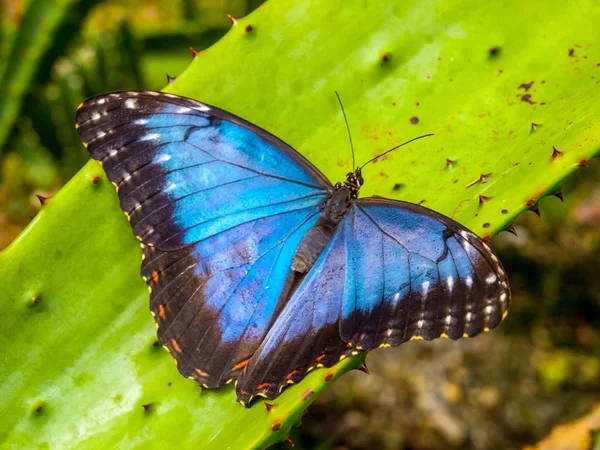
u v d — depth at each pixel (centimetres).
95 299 49
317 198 48
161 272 47
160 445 48
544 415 61
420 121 50
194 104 47
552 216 67
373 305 47
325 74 49
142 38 63
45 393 49
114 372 49
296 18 49
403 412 62
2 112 58
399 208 47
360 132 50
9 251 48
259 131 48
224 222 48
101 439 48
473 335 47
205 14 73
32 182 67
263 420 46
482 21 49
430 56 50
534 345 63
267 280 48
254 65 49
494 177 48
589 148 46
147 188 47
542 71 49
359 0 49
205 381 47
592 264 65
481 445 61
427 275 47
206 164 48
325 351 47
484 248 46
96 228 48
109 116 47
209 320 47
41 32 57
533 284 65
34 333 49
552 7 49
